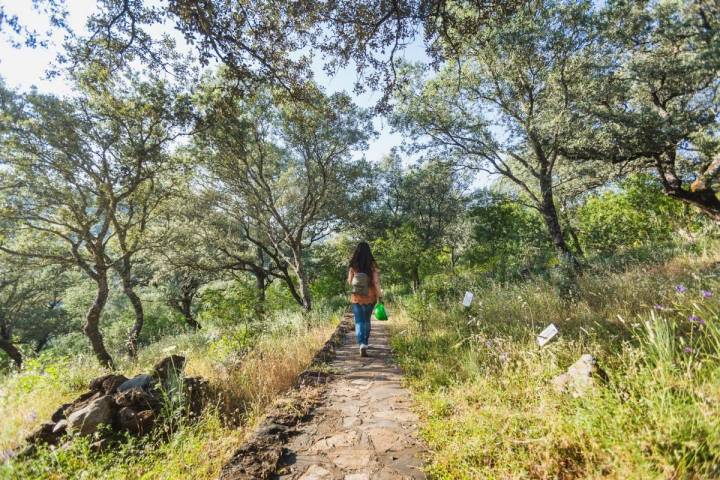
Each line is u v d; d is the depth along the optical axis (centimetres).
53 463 267
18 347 2636
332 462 250
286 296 1944
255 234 2441
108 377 402
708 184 1248
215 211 2006
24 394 426
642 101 1419
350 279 604
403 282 1773
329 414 338
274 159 1888
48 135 1208
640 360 305
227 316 908
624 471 172
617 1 1034
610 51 1095
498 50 1117
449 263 2408
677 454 169
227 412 400
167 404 360
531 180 1645
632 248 1527
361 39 673
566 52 1053
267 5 611
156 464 278
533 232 1692
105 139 1326
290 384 479
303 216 1912
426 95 1353
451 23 671
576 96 1091
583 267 1109
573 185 1545
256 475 232
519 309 688
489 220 1566
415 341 611
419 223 2436
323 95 812
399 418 324
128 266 1691
